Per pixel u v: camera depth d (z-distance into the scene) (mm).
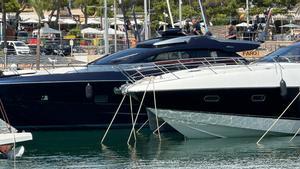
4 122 32219
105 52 56750
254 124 29641
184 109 29281
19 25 98062
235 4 86562
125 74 32062
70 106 32219
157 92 29016
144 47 33656
